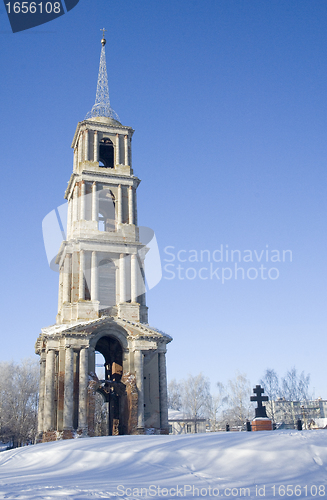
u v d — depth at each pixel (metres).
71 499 16.62
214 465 21.56
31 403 99.75
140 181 66.31
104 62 72.44
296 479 18.66
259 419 43.28
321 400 137.00
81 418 51.97
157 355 58.56
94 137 65.88
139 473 22.33
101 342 62.81
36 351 64.12
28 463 30.34
